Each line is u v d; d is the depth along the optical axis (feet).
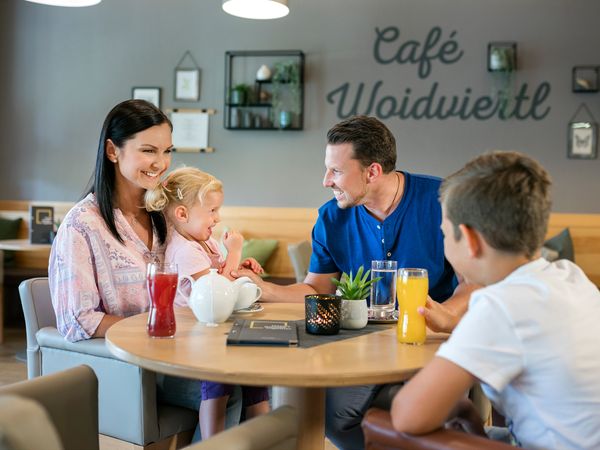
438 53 18.13
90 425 5.16
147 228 7.46
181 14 19.27
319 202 18.86
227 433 4.11
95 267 6.86
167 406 6.67
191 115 19.30
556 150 17.74
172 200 7.38
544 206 4.24
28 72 20.02
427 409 4.02
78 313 6.57
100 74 19.67
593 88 17.40
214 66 19.19
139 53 19.48
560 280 4.22
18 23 20.01
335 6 18.58
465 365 3.99
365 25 18.45
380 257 7.54
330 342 5.27
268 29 18.89
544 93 17.74
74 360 6.71
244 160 19.19
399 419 4.12
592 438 4.05
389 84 18.39
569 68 17.63
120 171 7.07
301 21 18.74
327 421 7.02
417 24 18.21
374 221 7.52
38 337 6.99
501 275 4.41
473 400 7.38
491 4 17.90
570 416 4.07
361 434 6.98
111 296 6.90
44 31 19.90
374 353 4.93
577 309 4.11
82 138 19.81
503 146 17.95
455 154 18.15
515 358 4.01
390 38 18.35
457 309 6.14
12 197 20.22
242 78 19.04
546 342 4.01
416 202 7.44
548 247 17.16
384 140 7.13
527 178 4.22
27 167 20.15
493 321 4.03
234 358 4.67
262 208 18.98
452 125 18.15
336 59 18.62
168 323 5.33
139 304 7.02
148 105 7.09
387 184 7.34
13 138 20.18
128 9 19.49
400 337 5.32
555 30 17.66
